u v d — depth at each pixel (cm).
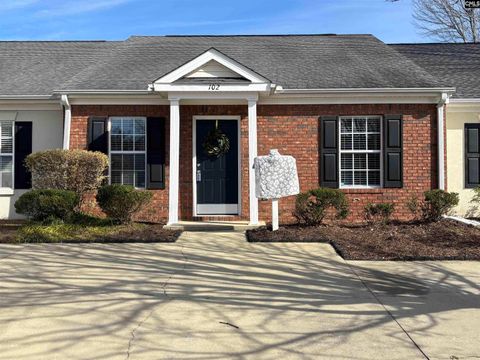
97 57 1573
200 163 1285
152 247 929
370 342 470
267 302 596
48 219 1065
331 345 462
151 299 604
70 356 433
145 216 1259
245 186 1266
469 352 446
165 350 448
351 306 582
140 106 1277
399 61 1430
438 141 1245
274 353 443
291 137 1266
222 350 449
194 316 543
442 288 659
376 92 1234
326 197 1071
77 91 1230
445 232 1024
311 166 1261
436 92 1230
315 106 1266
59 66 1502
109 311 556
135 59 1468
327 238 977
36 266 775
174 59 1465
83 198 1183
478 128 1356
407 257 823
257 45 1597
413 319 536
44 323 516
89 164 1116
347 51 1530
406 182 1253
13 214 1323
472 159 1354
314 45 1596
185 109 1275
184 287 660
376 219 1136
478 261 814
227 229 1135
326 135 1257
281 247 927
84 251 890
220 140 1274
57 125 1334
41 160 1098
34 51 1620
